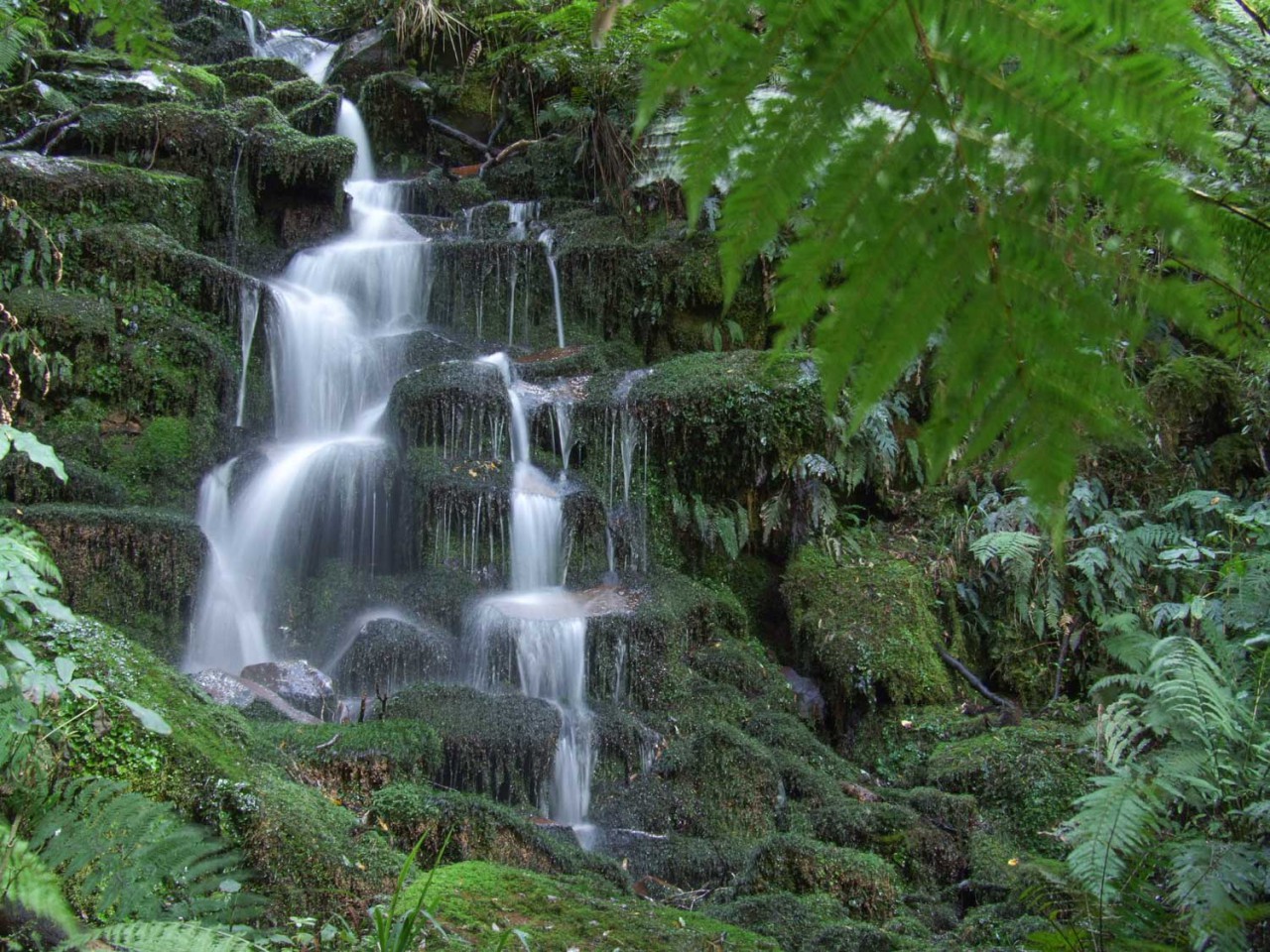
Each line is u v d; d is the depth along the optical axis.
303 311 8.71
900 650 7.38
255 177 9.71
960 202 0.53
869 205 0.53
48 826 2.75
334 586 7.13
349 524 7.30
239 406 8.16
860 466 8.09
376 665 6.26
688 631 7.32
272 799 3.65
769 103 0.54
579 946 3.41
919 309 0.53
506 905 3.64
